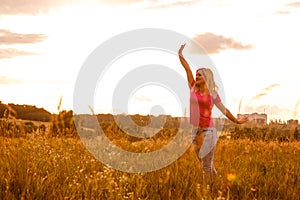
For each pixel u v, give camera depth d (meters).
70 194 5.27
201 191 5.72
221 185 6.19
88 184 5.60
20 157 7.05
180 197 5.53
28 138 9.18
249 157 9.02
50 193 5.41
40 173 6.43
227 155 9.01
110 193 5.40
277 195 6.09
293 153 9.83
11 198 5.19
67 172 6.71
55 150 8.66
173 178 6.22
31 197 5.16
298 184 6.57
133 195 5.45
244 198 5.64
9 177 5.73
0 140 8.59
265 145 10.22
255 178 6.73
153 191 5.75
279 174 7.13
